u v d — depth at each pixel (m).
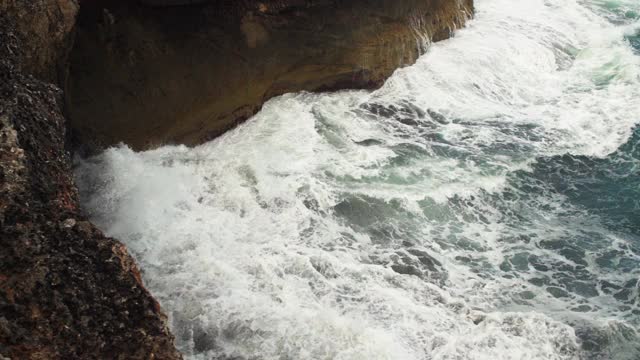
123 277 7.32
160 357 6.90
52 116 8.79
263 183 11.27
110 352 6.69
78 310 6.78
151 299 7.32
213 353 8.28
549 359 8.66
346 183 11.51
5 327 6.26
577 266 10.27
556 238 10.80
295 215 10.72
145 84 12.42
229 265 9.55
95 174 11.30
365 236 10.51
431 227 10.84
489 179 11.90
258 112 12.97
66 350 6.46
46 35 10.05
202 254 9.71
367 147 12.52
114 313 6.98
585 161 12.60
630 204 11.58
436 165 12.19
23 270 6.77
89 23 12.42
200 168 11.60
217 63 12.92
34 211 7.39
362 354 8.30
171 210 10.62
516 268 10.16
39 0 9.84
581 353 8.80
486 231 10.87
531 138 13.22
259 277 9.41
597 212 11.43
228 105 12.70
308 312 8.78
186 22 12.96
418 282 9.66
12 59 9.05
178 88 12.58
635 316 9.40
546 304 9.55
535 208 11.45
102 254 7.41
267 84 13.16
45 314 6.57
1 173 7.42
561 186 11.95
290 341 8.41
